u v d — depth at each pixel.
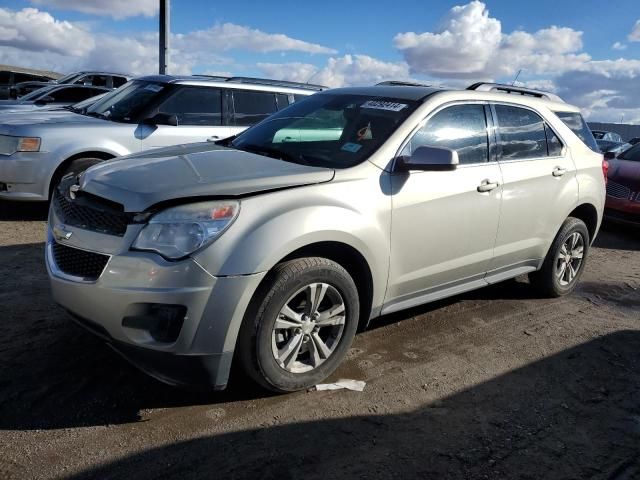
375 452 2.88
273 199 3.11
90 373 3.38
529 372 3.88
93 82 16.03
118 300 2.84
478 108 4.39
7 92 20.53
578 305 5.36
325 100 4.52
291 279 3.09
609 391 3.70
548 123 5.06
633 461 2.97
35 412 2.97
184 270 2.81
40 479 2.50
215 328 2.87
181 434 2.90
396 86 4.57
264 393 3.34
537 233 4.87
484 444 3.02
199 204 2.95
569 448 3.04
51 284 3.20
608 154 9.77
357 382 3.55
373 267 3.53
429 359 3.96
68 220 3.21
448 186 3.96
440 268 4.06
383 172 3.62
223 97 7.61
